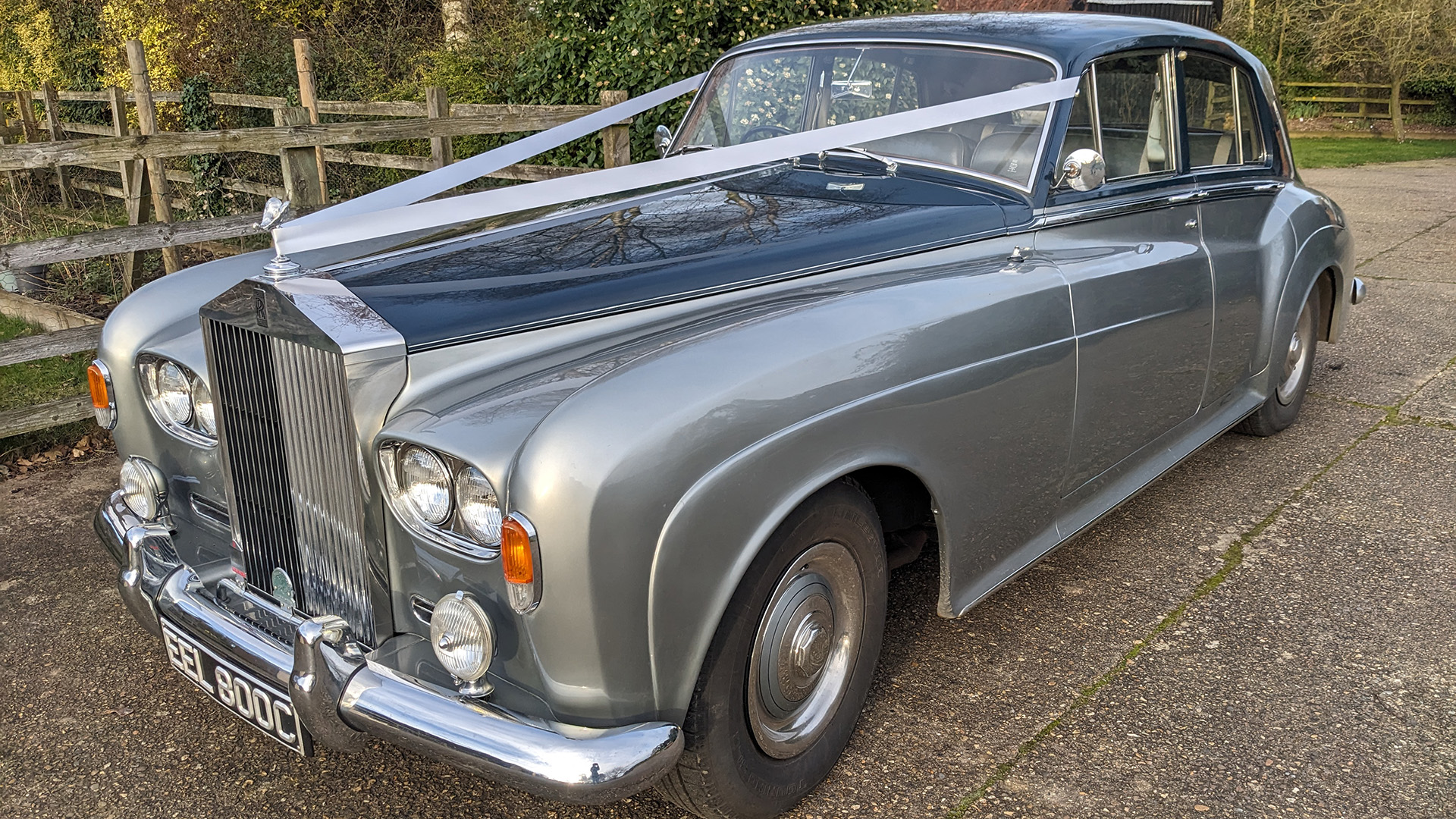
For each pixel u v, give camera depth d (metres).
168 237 5.27
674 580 1.95
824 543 2.30
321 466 2.15
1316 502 4.09
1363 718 2.74
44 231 7.46
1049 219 3.06
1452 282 7.67
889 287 2.54
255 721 2.26
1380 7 22.50
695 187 3.24
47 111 11.49
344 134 6.25
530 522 1.84
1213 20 13.95
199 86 10.60
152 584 2.49
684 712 2.06
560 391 2.05
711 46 8.48
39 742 2.71
